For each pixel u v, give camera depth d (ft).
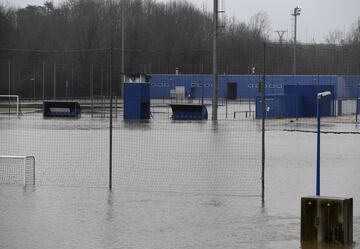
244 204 77.97
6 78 399.85
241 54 504.84
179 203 78.48
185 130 193.77
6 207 75.36
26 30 478.18
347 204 58.49
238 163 117.39
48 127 203.92
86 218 69.56
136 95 251.39
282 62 511.40
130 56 472.85
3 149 138.92
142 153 132.36
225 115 278.05
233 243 58.70
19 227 65.16
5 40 442.91
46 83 403.95
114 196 83.10
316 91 273.75
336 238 58.29
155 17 537.65
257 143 155.02
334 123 231.91
